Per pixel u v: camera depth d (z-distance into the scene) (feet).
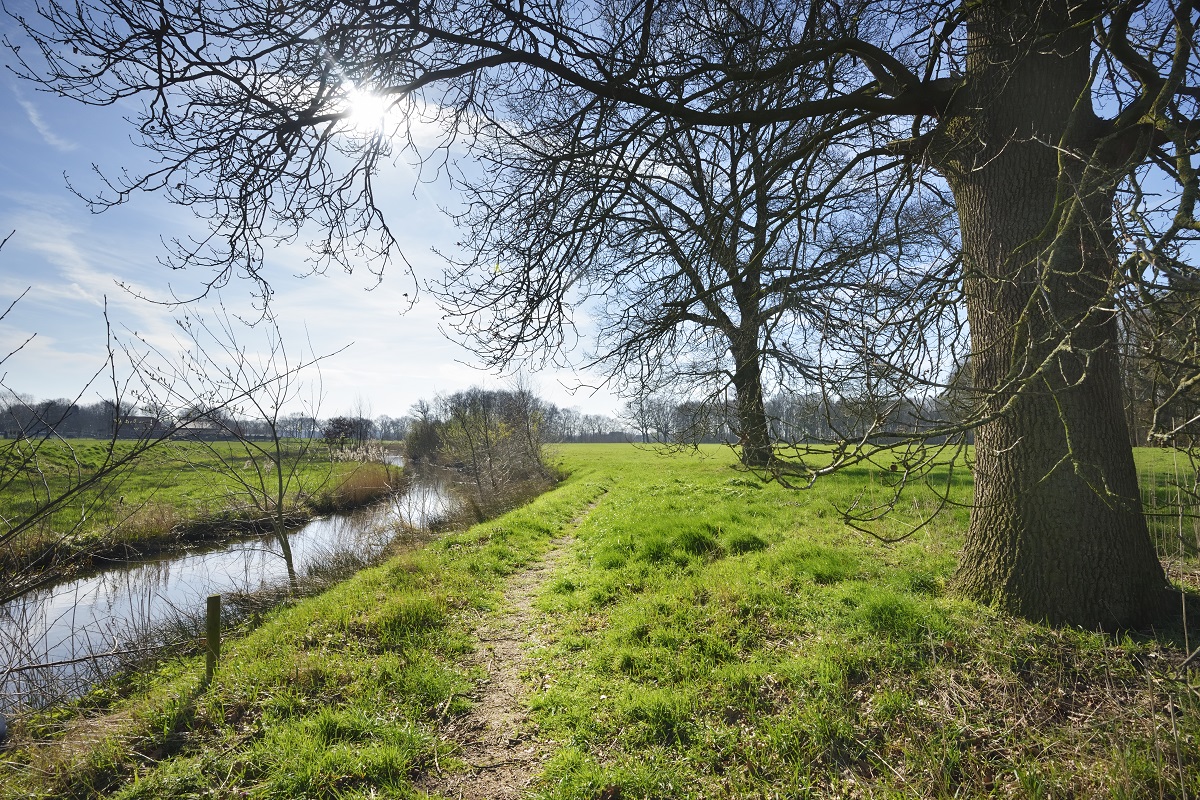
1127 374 12.15
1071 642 14.48
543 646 19.74
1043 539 15.60
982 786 11.25
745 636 17.71
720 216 18.85
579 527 41.29
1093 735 11.86
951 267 13.84
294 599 27.66
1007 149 16.01
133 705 17.29
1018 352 14.90
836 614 18.03
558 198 19.35
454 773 13.39
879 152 19.29
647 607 20.48
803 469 11.46
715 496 43.27
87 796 12.83
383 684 16.83
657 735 13.96
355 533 52.60
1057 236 9.71
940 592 18.22
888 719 13.25
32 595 31.86
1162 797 10.03
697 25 17.06
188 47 13.23
